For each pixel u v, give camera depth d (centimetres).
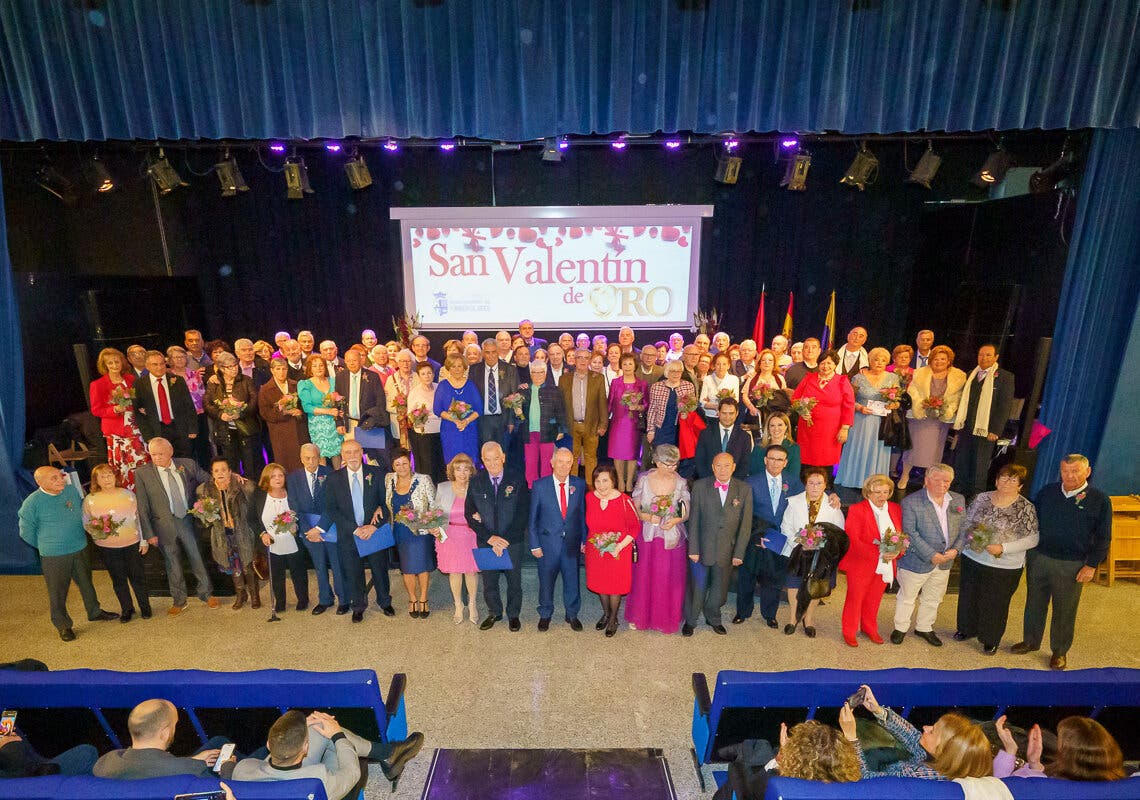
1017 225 771
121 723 335
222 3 543
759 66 544
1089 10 540
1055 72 556
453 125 557
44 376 809
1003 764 292
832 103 552
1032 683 323
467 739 407
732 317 1094
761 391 674
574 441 733
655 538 500
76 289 844
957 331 861
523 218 1052
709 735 349
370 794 368
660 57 539
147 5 545
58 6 545
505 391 666
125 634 527
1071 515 456
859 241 1041
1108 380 659
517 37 537
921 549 479
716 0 535
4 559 653
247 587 571
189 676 329
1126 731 338
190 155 1006
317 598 585
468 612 556
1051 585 473
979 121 565
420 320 1091
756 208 1045
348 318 1105
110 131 573
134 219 1012
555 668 479
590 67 542
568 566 514
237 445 701
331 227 1063
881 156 997
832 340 1005
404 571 527
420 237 1063
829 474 663
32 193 857
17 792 234
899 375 696
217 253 1055
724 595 513
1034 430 669
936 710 334
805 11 537
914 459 652
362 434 688
